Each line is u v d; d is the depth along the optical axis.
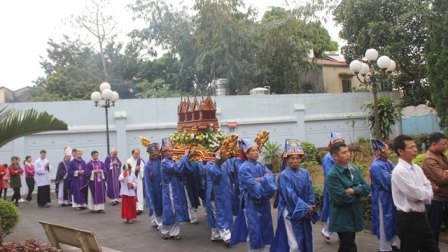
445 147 6.06
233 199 8.64
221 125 18.64
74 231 5.79
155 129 17.88
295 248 5.77
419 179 5.29
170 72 28.62
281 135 19.61
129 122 17.69
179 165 8.62
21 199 15.27
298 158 6.05
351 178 5.59
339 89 28.09
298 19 24.80
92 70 30.55
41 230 10.17
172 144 9.53
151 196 9.56
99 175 12.70
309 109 20.23
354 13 22.70
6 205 8.45
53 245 6.44
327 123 20.52
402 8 21.62
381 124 19.64
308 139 20.09
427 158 6.12
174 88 28.25
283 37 24.47
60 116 17.03
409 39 21.23
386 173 6.86
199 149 9.82
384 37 21.66
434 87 17.97
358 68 12.85
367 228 8.63
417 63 21.64
